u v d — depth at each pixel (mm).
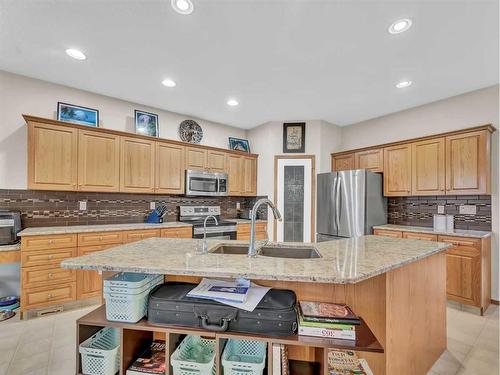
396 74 2857
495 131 3057
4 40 2283
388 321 1467
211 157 4309
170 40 2277
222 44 2330
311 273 1223
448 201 3447
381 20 1995
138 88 3279
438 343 1976
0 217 2605
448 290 2904
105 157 3268
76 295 2754
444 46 2316
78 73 2889
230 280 1532
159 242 1993
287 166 4559
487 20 1969
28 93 2973
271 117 4398
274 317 1195
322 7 1870
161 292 1365
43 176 2842
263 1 1817
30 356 1957
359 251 1723
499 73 2811
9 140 2859
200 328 1236
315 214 4406
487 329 2404
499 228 2969
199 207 4398
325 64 2662
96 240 2920
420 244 1987
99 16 1975
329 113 4145
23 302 2504
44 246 2617
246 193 4715
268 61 2613
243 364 1219
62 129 2975
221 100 3656
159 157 3750
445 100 3520
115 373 1314
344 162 4414
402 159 3654
